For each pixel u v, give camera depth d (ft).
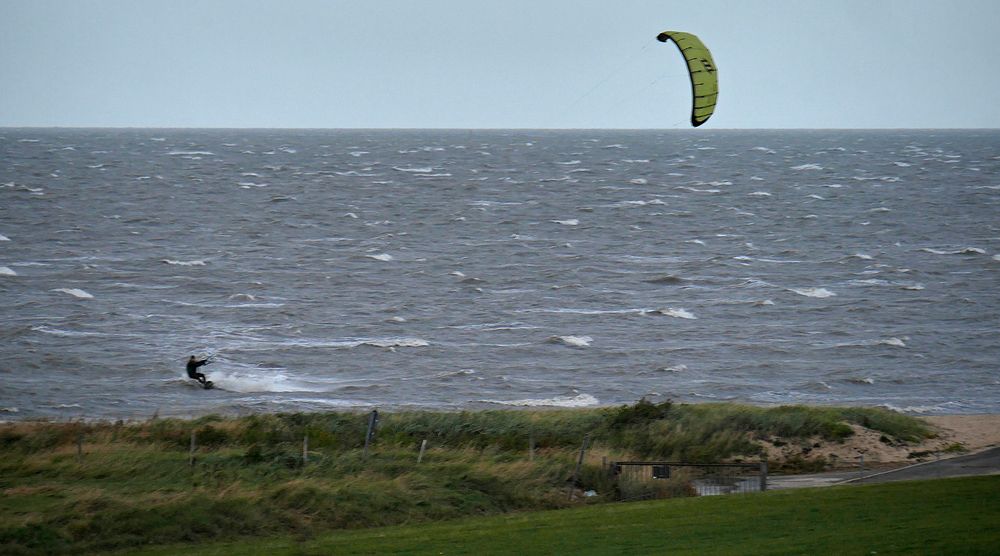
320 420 394.93
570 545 203.51
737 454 358.23
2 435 371.35
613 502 278.87
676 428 373.81
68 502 253.24
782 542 192.65
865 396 579.07
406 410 522.06
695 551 189.67
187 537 232.32
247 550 217.77
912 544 181.88
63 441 362.74
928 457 363.35
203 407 543.39
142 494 265.13
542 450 346.33
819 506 230.89
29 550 219.61
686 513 234.58
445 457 325.01
